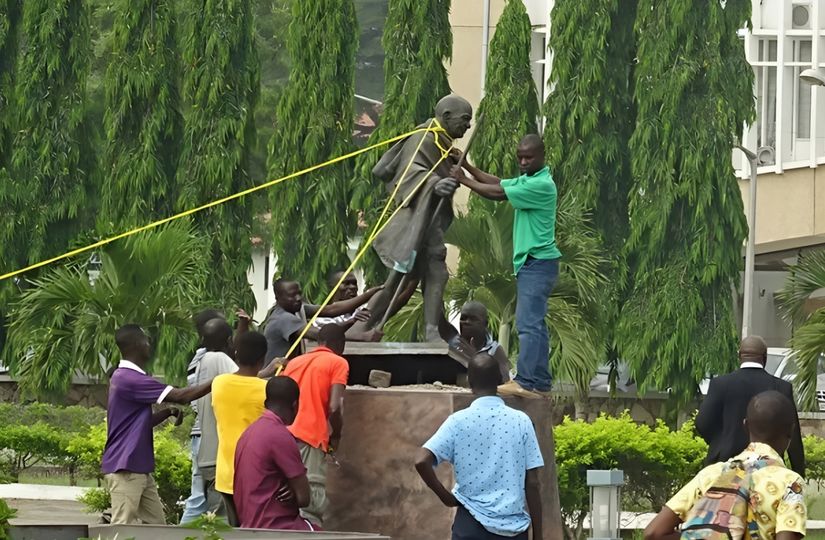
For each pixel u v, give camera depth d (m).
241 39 38.97
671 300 38.66
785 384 15.41
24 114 40.97
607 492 17.30
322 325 15.14
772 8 53.72
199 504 16.09
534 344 15.33
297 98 38.34
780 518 9.43
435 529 14.52
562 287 32.19
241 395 13.91
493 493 11.95
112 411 15.07
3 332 41.22
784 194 53.31
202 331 16.48
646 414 42.44
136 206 38.97
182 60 39.75
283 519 12.66
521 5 38.78
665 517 9.74
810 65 53.22
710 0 39.09
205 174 38.53
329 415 14.02
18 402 40.88
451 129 15.62
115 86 39.31
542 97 49.62
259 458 12.64
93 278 30.45
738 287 39.66
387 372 15.61
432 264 15.59
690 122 39.06
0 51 41.88
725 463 9.75
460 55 49.50
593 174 39.84
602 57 39.81
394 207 16.08
